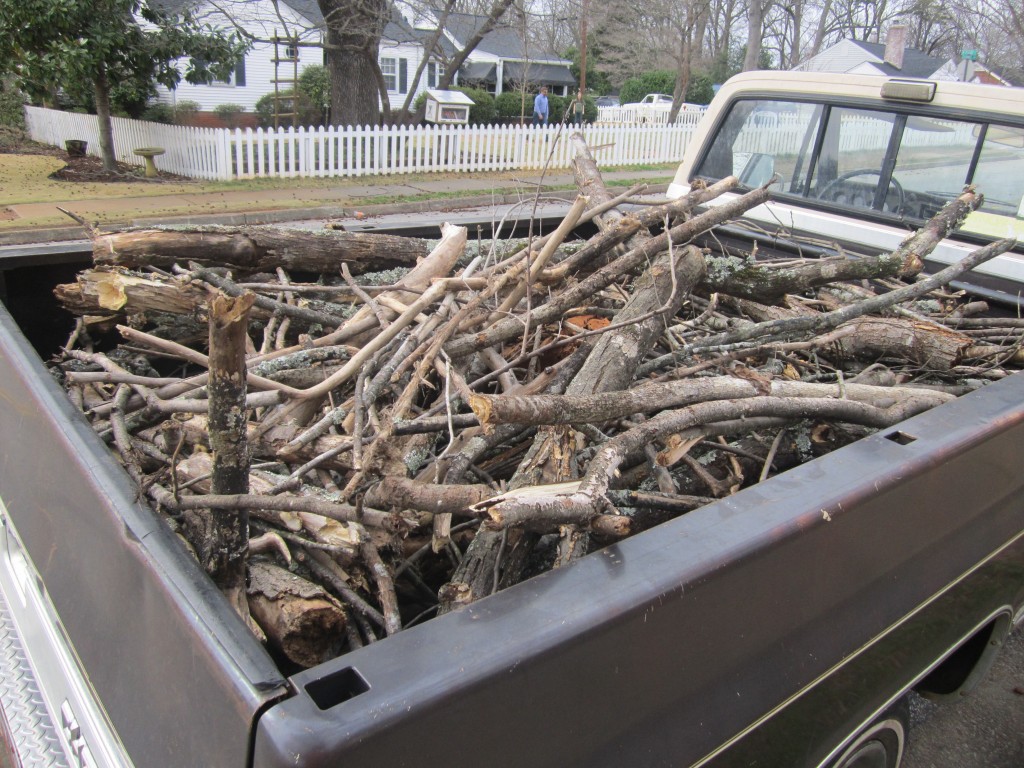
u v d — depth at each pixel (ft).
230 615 3.83
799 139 14.19
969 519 6.98
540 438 6.63
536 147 57.62
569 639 3.92
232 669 3.49
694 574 4.47
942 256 12.64
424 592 6.34
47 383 6.02
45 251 9.84
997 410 6.89
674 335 9.44
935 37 138.41
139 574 4.28
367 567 5.77
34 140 64.95
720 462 7.52
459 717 3.58
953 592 7.25
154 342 7.13
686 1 88.63
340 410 6.80
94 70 47.62
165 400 6.84
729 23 127.03
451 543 6.28
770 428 7.55
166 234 9.23
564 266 8.59
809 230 14.08
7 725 5.61
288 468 6.85
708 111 15.57
